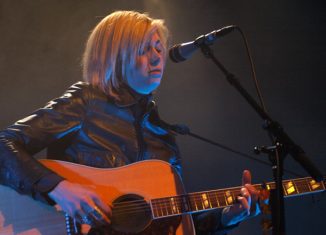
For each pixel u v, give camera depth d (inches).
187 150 220.8
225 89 233.0
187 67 232.5
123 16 105.9
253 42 243.9
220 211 109.7
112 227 91.9
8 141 89.3
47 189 86.7
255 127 229.9
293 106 239.5
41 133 93.0
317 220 214.5
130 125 103.0
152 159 103.2
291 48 246.5
